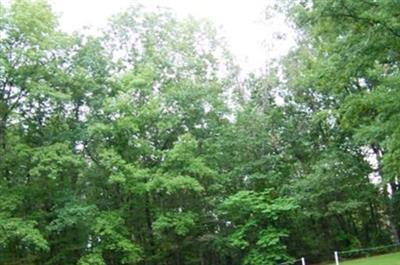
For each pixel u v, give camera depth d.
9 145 26.64
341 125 15.42
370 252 32.38
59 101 27.86
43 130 28.42
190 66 33.16
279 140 33.69
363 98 14.52
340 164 30.34
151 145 30.58
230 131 32.28
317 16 13.34
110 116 28.75
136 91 30.17
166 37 33.31
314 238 33.22
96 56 30.03
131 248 27.31
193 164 29.33
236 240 29.31
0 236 23.72
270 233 29.30
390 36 12.72
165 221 28.25
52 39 26.56
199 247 32.47
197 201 32.06
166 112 31.50
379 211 34.84
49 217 27.05
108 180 27.83
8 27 25.45
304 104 33.59
